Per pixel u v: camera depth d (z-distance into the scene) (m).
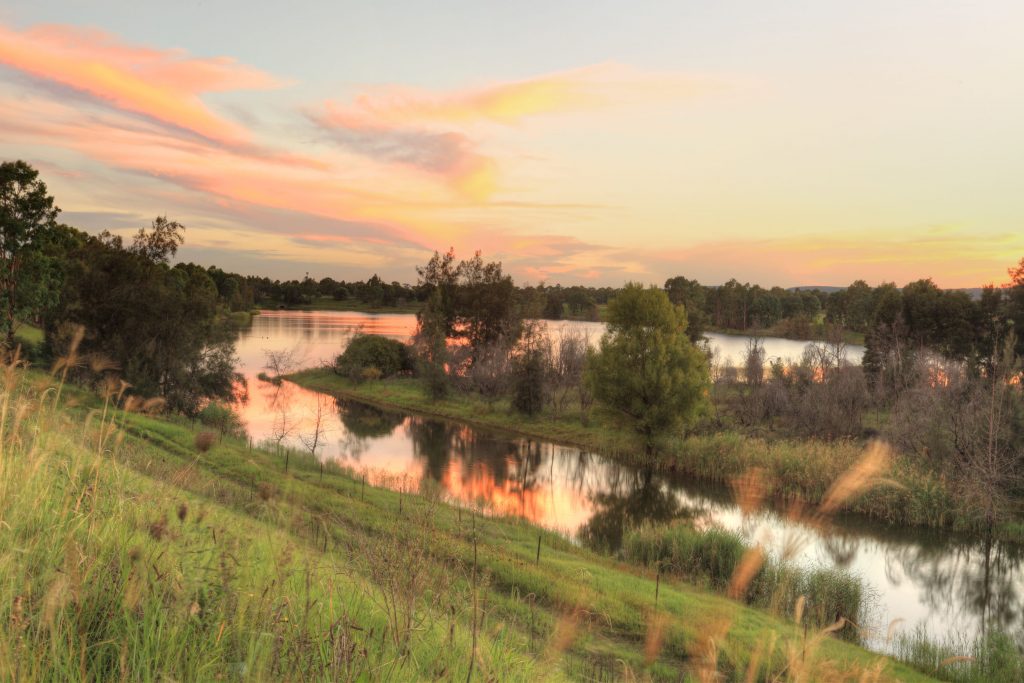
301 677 3.03
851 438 41.53
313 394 68.38
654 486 36.81
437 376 64.44
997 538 27.59
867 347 70.94
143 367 41.56
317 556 4.33
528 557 16.28
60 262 44.56
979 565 24.59
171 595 3.30
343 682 3.13
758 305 180.00
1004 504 30.03
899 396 47.69
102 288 42.25
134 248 45.34
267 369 81.44
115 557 3.50
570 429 51.91
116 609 3.21
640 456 43.22
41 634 2.92
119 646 2.96
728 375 69.50
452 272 94.31
